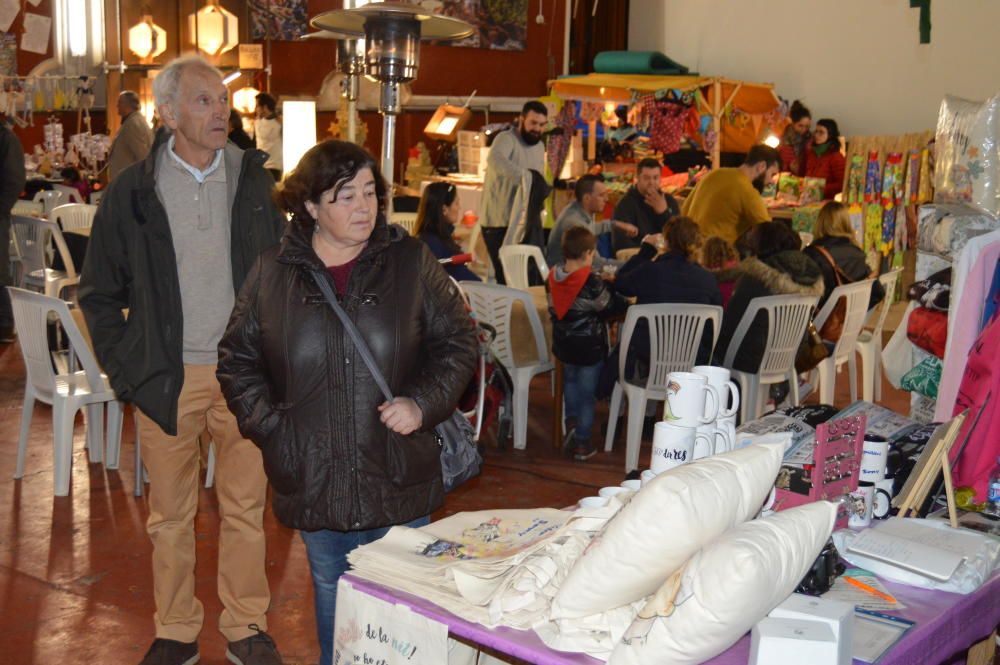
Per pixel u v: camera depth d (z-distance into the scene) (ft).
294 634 11.40
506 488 16.39
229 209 9.76
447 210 18.62
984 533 7.88
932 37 35.09
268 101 32.30
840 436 7.59
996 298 9.42
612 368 17.44
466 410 12.13
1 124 23.94
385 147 12.16
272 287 8.11
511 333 18.12
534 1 41.50
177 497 9.98
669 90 32.32
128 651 10.96
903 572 7.01
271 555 13.50
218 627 11.35
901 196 31.42
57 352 17.34
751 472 6.05
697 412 7.26
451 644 7.54
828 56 38.04
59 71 37.37
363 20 12.24
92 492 15.62
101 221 9.52
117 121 37.19
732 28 40.81
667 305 16.69
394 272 8.15
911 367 10.97
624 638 5.64
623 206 24.52
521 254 23.52
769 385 19.02
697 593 5.34
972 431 8.93
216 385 9.77
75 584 12.52
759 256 18.11
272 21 37.91
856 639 6.12
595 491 16.39
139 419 9.83
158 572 10.09
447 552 6.94
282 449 8.07
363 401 7.97
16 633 11.28
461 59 40.70
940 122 10.21
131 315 9.60
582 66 44.91
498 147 25.31
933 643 6.47
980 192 9.52
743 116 34.96
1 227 24.31
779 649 5.50
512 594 6.22
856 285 19.60
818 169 33.94
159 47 37.37
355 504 8.03
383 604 6.53
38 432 18.45
